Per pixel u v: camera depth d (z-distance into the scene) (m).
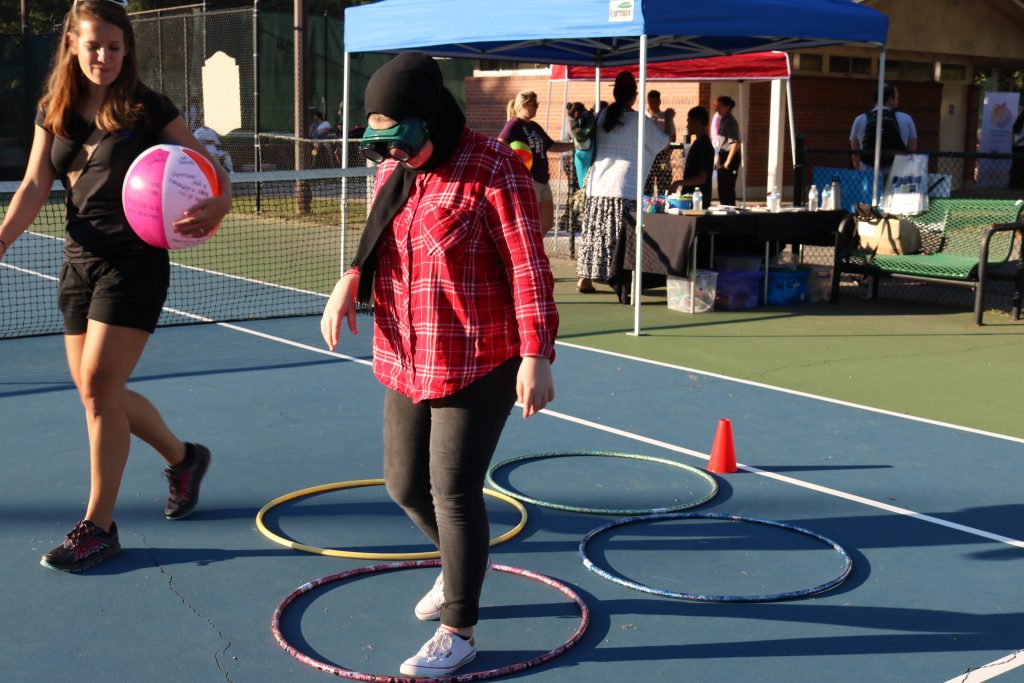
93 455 4.06
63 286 4.00
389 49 10.22
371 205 3.25
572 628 3.63
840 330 9.20
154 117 3.92
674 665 3.38
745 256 10.42
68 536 4.07
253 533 4.46
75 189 3.90
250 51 20.33
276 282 11.89
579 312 9.98
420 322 3.10
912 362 7.96
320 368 7.54
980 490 5.10
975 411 6.58
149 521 4.58
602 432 6.06
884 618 3.73
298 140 17.92
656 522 4.66
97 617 3.68
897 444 5.86
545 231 10.60
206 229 3.87
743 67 14.64
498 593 3.90
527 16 8.84
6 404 6.48
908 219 10.66
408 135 2.88
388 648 3.48
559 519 4.68
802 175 11.95
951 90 25.09
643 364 7.80
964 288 11.66
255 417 6.24
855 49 22.14
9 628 3.59
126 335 3.92
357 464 5.39
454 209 3.04
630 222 10.16
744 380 7.35
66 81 3.81
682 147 14.24
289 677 3.27
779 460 5.56
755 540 4.45
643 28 8.21
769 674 3.32
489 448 3.17
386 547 4.33
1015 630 3.64
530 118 10.33
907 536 4.52
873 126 12.53
